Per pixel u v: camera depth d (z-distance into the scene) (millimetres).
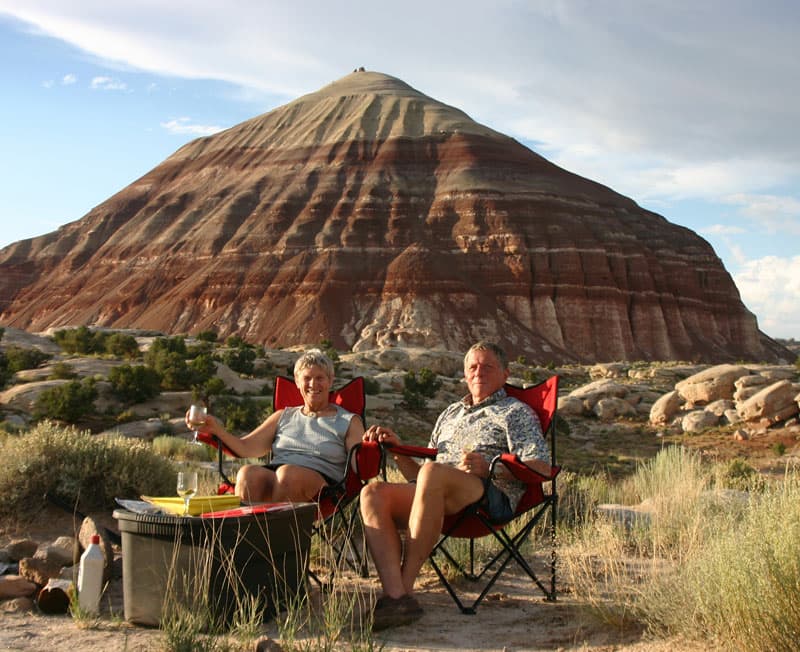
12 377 44375
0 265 184375
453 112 197250
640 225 171375
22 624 4484
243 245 156250
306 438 5676
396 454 5602
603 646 4230
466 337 136000
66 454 7469
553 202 162250
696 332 158250
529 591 5535
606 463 32281
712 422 39594
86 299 163625
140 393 40656
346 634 4363
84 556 4707
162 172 197250
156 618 4434
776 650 3744
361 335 135125
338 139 181625
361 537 6934
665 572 5035
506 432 5344
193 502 4672
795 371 48000
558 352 138750
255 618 4453
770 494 4758
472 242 154250
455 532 5215
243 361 57969
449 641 4352
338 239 153250
